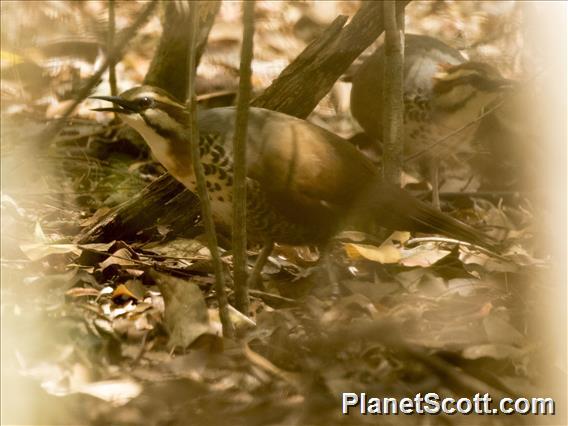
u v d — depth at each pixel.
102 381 7.80
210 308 9.14
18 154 12.84
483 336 8.62
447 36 18.64
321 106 17.19
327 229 10.18
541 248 12.53
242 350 8.20
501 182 15.90
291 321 8.88
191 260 10.64
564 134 15.76
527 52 18.30
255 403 7.68
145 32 17.61
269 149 9.83
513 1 18.67
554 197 15.02
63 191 13.14
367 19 12.26
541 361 8.45
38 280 9.31
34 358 8.02
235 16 18.56
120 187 13.59
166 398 7.65
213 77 17.22
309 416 7.63
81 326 8.41
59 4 17.66
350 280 10.02
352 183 10.07
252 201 9.96
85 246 10.38
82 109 16.06
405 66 14.77
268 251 10.27
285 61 17.84
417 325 8.83
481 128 15.67
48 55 16.95
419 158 15.09
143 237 11.55
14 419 7.34
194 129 8.23
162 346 8.42
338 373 8.05
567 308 9.46
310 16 18.92
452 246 11.45
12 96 16.23
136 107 10.16
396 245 11.18
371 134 15.77
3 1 17.38
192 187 10.37
